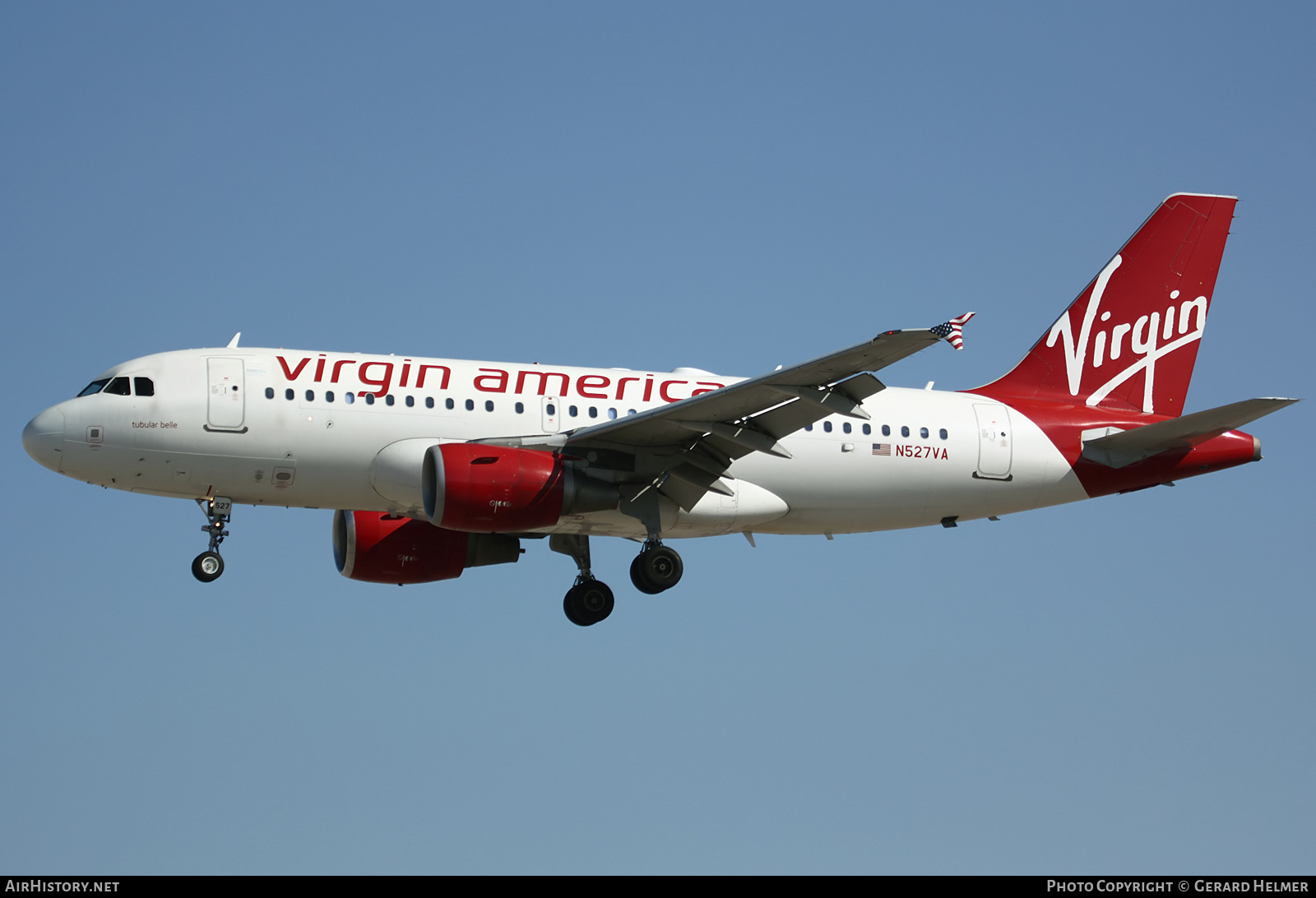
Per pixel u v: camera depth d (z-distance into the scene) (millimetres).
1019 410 100875
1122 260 106375
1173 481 102250
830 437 94938
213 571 88188
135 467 86000
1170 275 106688
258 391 86938
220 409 86000
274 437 86500
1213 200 107750
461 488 83750
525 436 89875
